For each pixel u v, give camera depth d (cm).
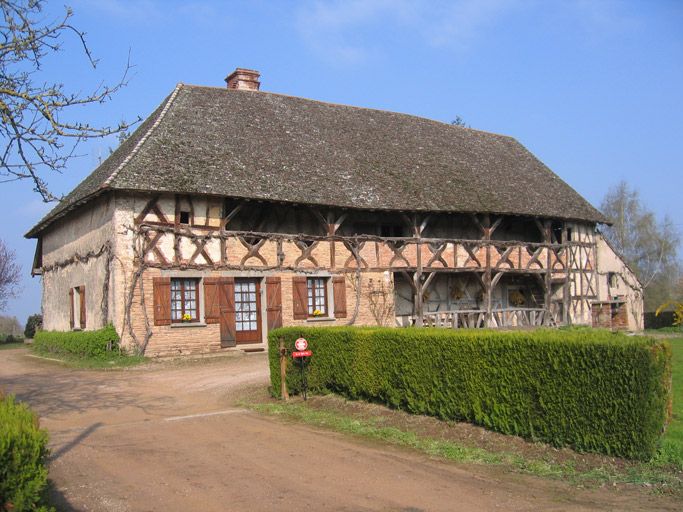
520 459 650
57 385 1234
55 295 2158
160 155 1736
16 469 395
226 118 2019
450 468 638
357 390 925
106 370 1459
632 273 2647
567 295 2423
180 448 726
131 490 574
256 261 1814
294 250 1883
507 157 2653
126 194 1638
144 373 1405
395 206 1956
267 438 773
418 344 825
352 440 760
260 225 1877
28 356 1927
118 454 700
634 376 603
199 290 1731
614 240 4528
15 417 439
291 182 1855
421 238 2112
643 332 2547
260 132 2030
